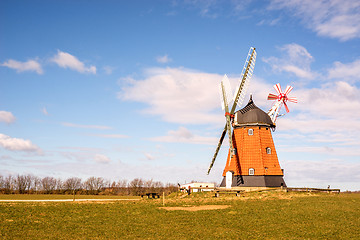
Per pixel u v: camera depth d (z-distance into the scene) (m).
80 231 31.66
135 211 41.59
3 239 28.17
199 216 38.56
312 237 30.44
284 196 52.97
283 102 72.38
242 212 40.53
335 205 44.59
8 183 116.81
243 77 70.12
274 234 31.36
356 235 30.97
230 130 67.19
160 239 29.45
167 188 126.00
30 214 38.09
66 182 124.12
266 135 67.88
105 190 124.44
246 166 65.88
